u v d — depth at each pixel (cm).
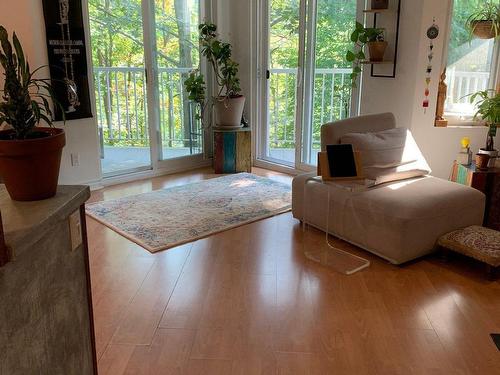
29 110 121
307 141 467
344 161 269
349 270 268
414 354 195
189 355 193
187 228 328
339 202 298
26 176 119
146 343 201
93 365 153
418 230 265
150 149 467
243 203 382
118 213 357
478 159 333
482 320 220
